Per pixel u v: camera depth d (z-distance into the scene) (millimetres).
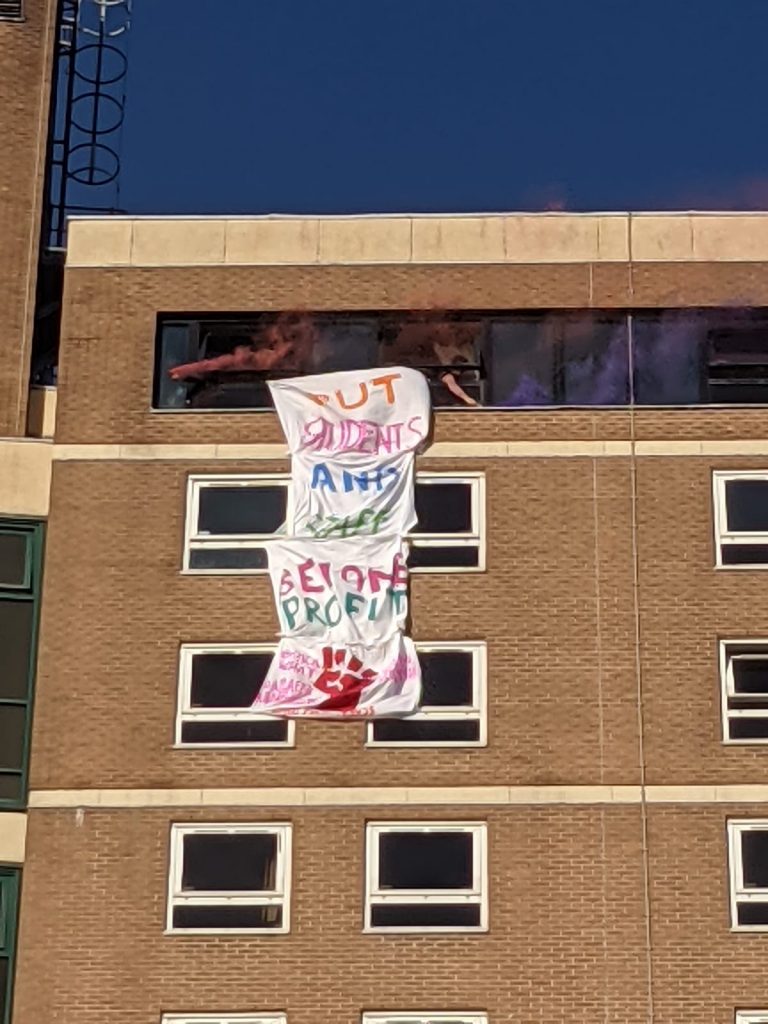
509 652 38125
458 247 41094
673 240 41031
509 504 39156
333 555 38844
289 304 40812
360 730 37688
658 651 38094
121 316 40750
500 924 36375
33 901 36812
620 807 37062
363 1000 36000
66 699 38062
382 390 40094
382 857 36906
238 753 37625
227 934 36500
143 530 39188
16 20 43312
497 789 37219
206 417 40000
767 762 37344
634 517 39031
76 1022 36062
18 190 42125
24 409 40500
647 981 35969
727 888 36531
